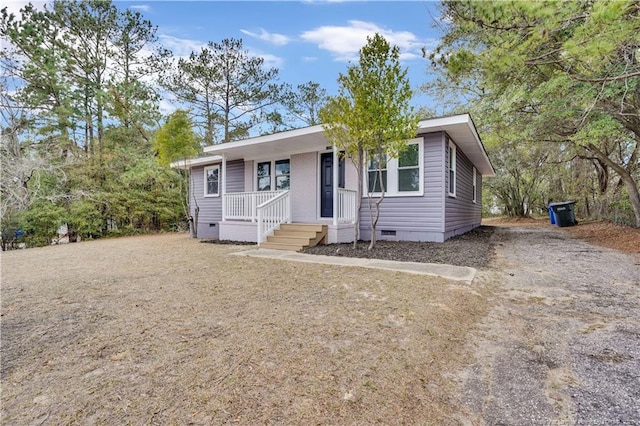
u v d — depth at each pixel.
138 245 9.92
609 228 10.61
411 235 8.48
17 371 2.20
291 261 6.09
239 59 19.12
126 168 16.66
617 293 3.96
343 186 9.53
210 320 3.11
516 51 5.28
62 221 13.77
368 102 6.20
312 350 2.47
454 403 1.91
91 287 4.40
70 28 15.55
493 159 17.89
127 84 17.14
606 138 9.95
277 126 21.69
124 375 2.14
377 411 1.80
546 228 13.45
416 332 2.81
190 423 1.68
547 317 3.24
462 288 4.09
